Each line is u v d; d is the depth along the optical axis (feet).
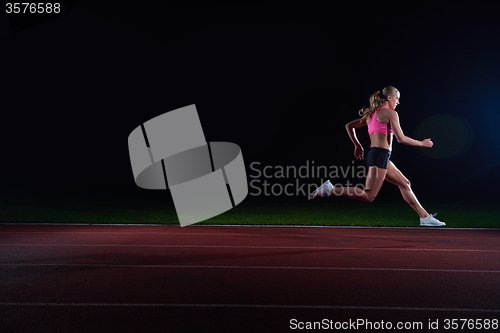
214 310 12.16
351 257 20.45
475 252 22.00
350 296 13.71
